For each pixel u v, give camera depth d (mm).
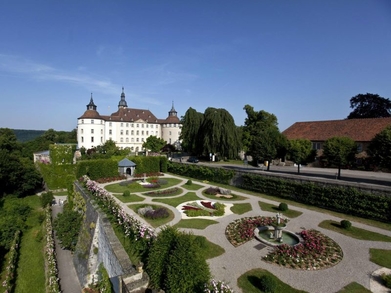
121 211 14461
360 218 17156
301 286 9367
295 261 11094
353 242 13281
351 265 10906
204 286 7598
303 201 21156
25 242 19453
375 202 16750
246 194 24469
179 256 8078
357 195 17688
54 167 34656
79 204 21453
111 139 76562
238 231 14508
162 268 8727
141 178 33562
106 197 17906
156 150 73188
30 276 14875
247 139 54406
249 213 18281
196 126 55875
